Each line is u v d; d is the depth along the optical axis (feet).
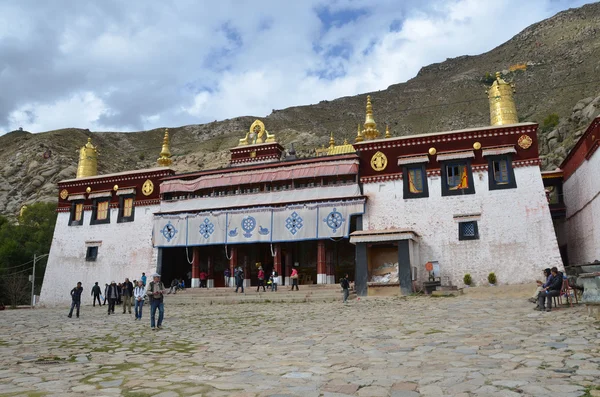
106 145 437.17
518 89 486.38
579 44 518.78
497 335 39.11
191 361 34.22
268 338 44.73
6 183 271.90
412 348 35.76
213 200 117.50
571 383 23.40
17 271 176.24
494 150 99.66
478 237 97.50
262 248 122.42
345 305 75.87
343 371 28.89
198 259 117.70
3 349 41.75
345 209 104.53
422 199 102.47
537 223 94.73
